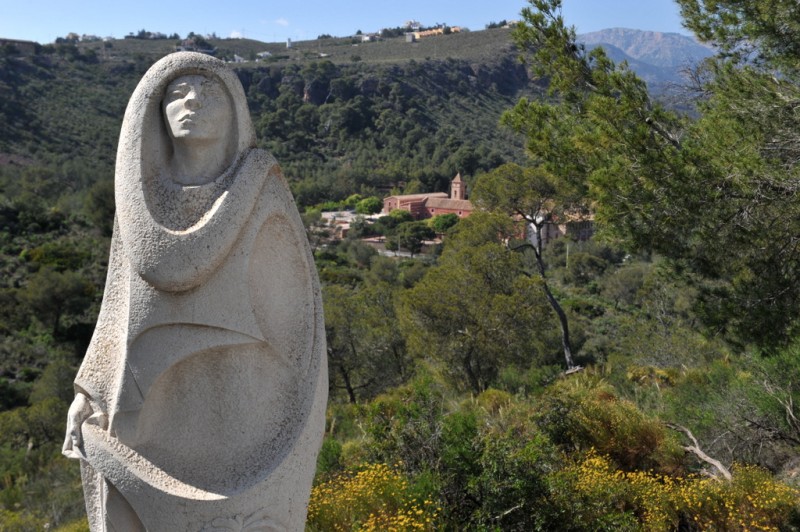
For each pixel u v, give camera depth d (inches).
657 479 269.4
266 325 117.5
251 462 115.4
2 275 1290.6
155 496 109.1
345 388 821.9
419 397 289.7
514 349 634.8
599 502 229.0
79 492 382.0
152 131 110.7
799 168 261.0
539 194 715.4
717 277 283.4
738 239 264.4
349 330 798.5
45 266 1307.8
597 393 371.6
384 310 858.1
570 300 1196.5
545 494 222.7
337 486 244.2
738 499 241.1
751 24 282.0
